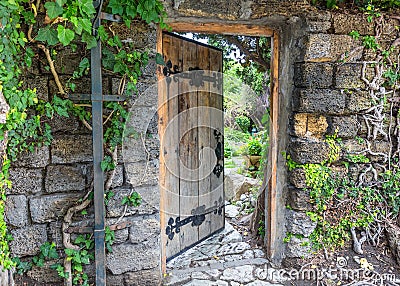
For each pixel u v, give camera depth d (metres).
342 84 2.55
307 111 2.54
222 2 2.27
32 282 2.13
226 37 3.42
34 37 1.95
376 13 2.56
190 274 2.65
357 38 2.54
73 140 2.13
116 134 2.16
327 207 2.65
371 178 2.70
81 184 2.17
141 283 2.37
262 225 3.21
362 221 2.71
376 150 2.68
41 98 2.01
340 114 2.60
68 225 2.13
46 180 2.10
